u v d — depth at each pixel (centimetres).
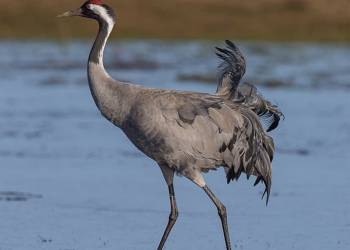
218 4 4569
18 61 3388
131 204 1330
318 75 2908
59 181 1475
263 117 1100
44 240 1139
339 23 4397
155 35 4341
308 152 1714
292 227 1199
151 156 1051
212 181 1494
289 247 1107
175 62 3366
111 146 1798
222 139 1043
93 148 1772
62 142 1827
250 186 1452
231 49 1080
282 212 1279
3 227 1200
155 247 1116
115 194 1388
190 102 1035
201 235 1173
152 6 4528
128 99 1033
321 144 1788
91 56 1058
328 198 1353
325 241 1131
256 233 1175
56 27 4303
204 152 1037
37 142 1820
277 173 1530
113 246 1116
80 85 2744
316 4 4528
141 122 1024
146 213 1283
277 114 1099
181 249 1110
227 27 4397
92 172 1548
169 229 1059
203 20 4441
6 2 4431
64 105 2331
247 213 1279
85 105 2342
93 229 1195
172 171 1063
